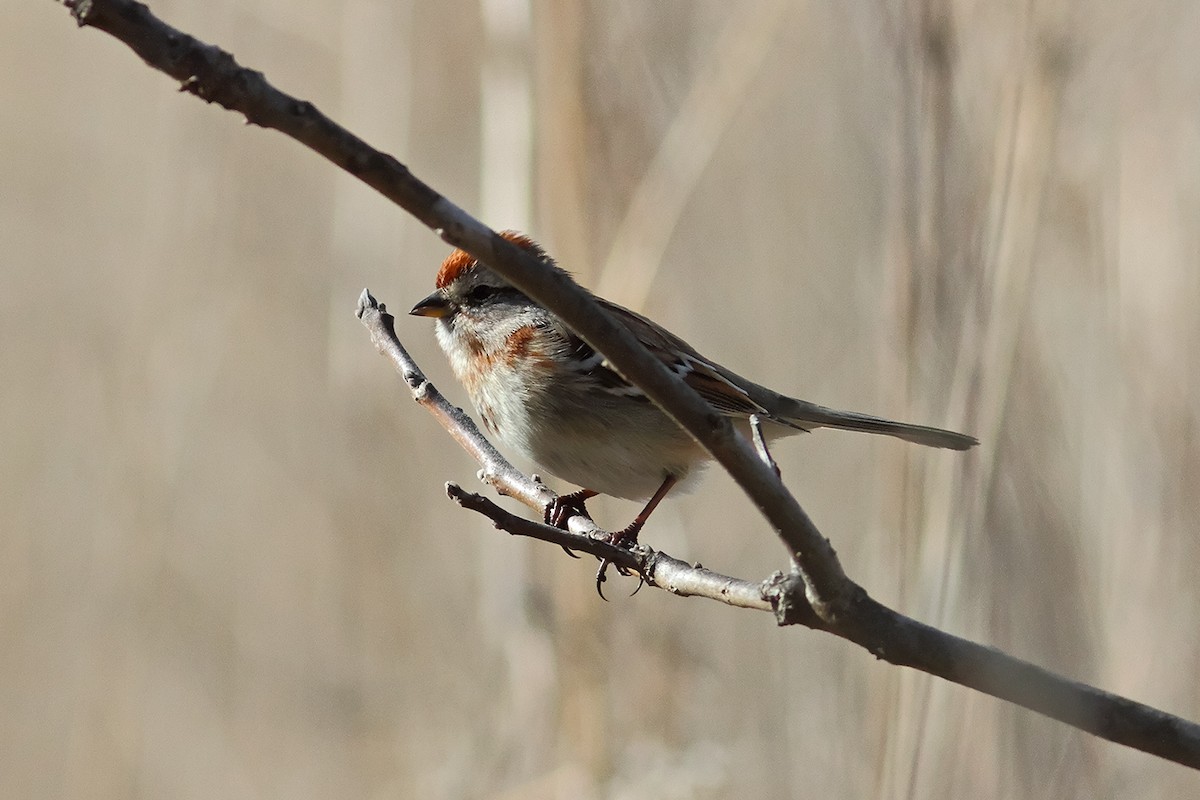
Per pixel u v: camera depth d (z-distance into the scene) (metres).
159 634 12.05
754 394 9.05
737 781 9.95
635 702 10.55
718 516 11.86
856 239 10.62
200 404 12.52
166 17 13.35
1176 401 10.22
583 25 9.84
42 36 14.96
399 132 12.09
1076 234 10.43
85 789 11.43
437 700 12.07
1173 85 10.76
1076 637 9.46
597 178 9.99
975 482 8.18
